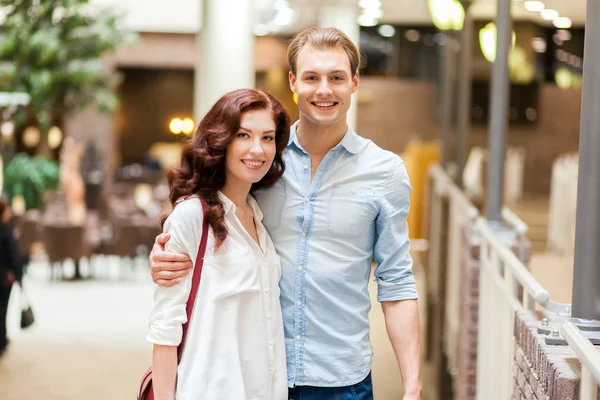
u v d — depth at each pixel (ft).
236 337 9.32
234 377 9.24
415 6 59.31
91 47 56.95
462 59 36.68
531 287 11.89
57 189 55.26
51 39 55.21
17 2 55.98
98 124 71.15
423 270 47.93
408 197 10.38
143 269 50.52
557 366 9.48
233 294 9.31
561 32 52.37
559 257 44.68
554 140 74.23
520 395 12.24
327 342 10.10
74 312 37.88
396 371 26.14
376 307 36.70
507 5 20.18
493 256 16.84
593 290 10.39
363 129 77.30
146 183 73.92
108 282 45.75
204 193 9.51
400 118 77.00
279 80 78.23
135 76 89.66
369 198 10.18
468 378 20.88
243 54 34.04
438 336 30.58
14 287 43.52
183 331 9.32
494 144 20.49
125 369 28.45
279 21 58.13
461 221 27.71
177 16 72.54
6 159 56.95
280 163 10.13
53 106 57.88
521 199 69.21
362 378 10.24
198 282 9.30
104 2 68.44
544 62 73.10
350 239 10.16
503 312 15.21
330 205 10.14
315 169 10.28
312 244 10.12
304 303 10.09
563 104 73.87
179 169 9.71
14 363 29.09
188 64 74.90
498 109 20.43
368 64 80.89
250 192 10.30
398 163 10.33
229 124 9.43
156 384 9.24
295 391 10.14
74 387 26.21
